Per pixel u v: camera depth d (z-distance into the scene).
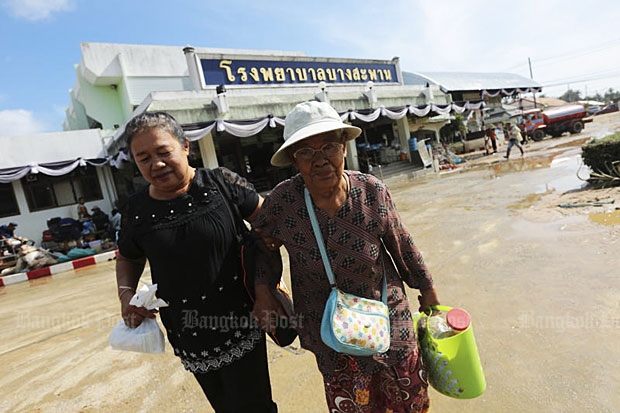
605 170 6.76
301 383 2.59
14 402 2.95
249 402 1.82
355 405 1.61
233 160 16.50
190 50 11.05
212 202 1.67
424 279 1.74
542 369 2.29
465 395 1.66
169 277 1.63
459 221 6.32
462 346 1.64
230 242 1.71
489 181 10.37
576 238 4.33
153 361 3.30
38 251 9.55
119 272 1.81
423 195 10.15
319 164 1.43
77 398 2.86
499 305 3.14
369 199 1.55
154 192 1.67
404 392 1.63
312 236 1.55
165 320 1.79
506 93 22.58
